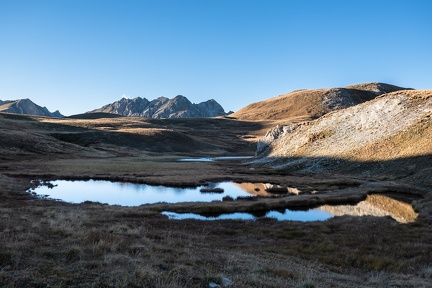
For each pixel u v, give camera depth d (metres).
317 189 50.75
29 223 17.77
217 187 55.12
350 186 51.91
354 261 18.36
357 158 66.50
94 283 8.72
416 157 54.78
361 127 77.12
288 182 57.78
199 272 11.27
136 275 9.67
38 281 8.56
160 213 32.94
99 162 93.62
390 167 57.12
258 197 44.47
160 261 11.86
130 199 43.47
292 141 96.19
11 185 47.16
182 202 39.31
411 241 22.62
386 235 24.22
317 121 96.00
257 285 10.40
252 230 26.12
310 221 29.97
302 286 10.51
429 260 18.34
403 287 13.24
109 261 10.72
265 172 73.88
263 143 115.88
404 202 39.25
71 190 49.38
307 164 75.88
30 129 159.25
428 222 28.48
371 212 34.41
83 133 163.00
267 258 16.97
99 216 28.88
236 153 191.38
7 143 103.94
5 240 12.49
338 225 27.77
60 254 11.44
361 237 23.67
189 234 23.05
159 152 164.00
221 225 27.89
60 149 118.06
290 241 22.92
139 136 174.88
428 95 69.00
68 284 8.70
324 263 17.80
